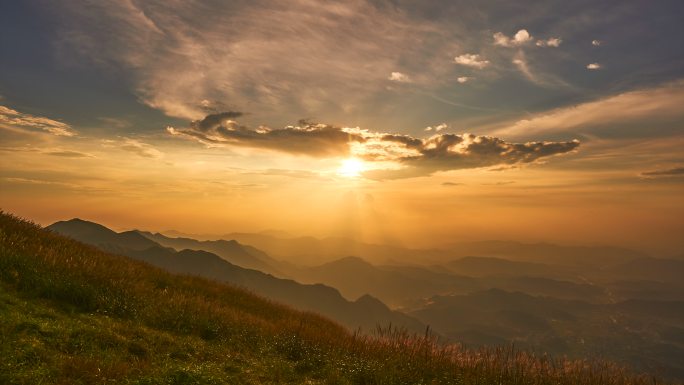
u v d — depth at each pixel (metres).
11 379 5.87
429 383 10.14
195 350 9.55
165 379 7.07
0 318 7.92
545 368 11.13
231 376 8.23
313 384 8.92
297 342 11.83
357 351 12.24
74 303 10.51
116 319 10.29
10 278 10.55
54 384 6.03
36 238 15.65
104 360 7.40
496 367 11.53
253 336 12.02
